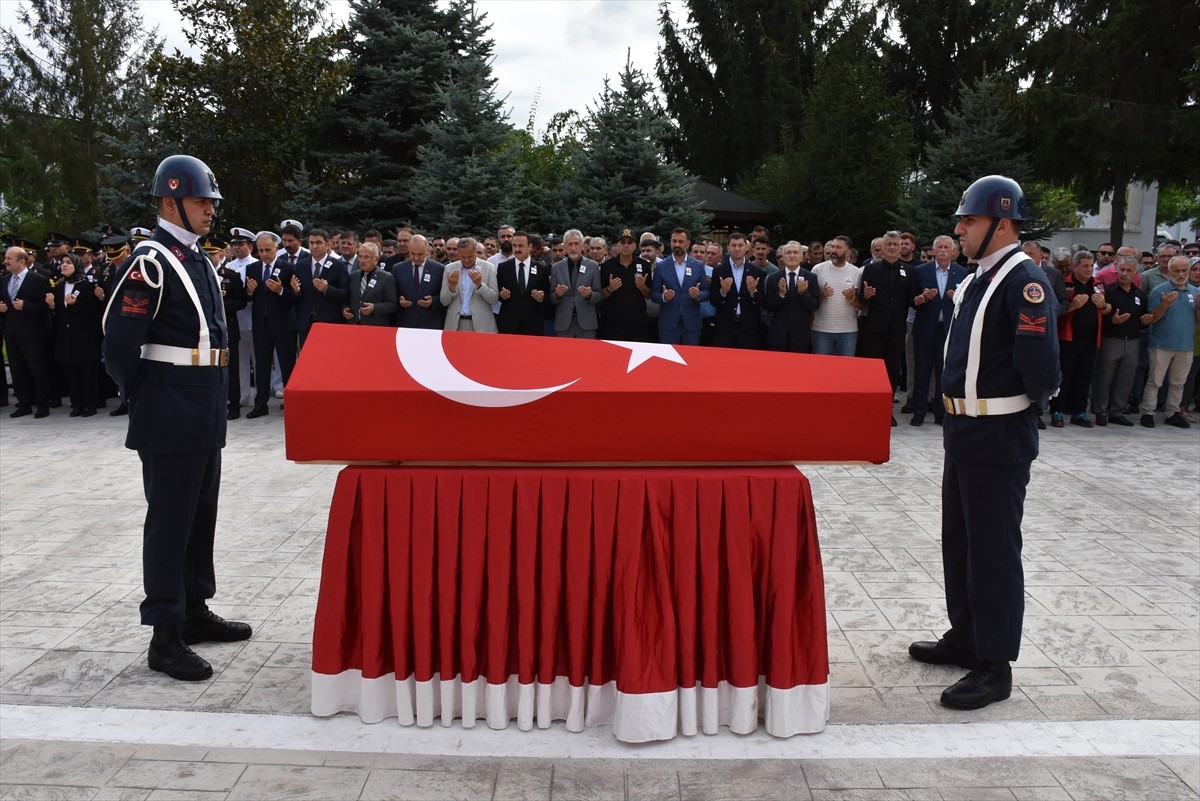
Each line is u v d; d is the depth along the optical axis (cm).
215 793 254
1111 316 838
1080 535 510
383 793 254
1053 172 1823
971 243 312
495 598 281
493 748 278
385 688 293
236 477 629
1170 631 376
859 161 1808
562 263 827
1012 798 255
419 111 1622
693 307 814
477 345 291
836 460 276
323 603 290
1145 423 855
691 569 277
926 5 2639
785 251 795
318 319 820
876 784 261
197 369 323
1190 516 550
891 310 805
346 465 293
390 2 1664
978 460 305
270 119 1706
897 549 481
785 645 280
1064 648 360
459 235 1444
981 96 1581
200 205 328
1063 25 1817
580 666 283
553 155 2105
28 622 379
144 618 325
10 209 2647
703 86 3052
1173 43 1683
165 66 1700
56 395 964
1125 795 257
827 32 2919
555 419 270
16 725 292
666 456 273
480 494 278
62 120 2411
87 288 868
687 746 280
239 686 320
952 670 338
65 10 2438
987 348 302
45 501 571
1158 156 1677
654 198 1437
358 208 1602
